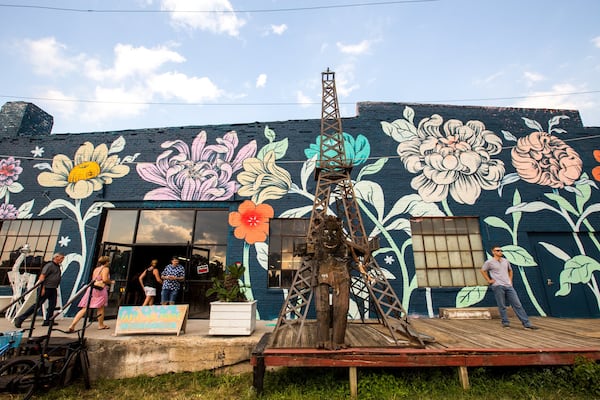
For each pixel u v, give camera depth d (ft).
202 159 32.60
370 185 31.27
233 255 29.45
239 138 33.19
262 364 14.79
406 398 13.87
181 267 26.86
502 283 22.27
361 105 34.12
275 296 28.17
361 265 17.84
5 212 31.55
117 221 31.45
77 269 29.43
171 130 33.78
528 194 31.07
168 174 32.22
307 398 14.12
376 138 32.86
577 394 13.64
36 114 38.50
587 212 30.55
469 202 30.86
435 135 32.99
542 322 24.21
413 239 30.27
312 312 27.81
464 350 14.87
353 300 27.50
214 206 31.30
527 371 15.46
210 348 18.37
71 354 16.90
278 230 30.50
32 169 32.86
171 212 31.60
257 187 31.42
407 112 33.83
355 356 14.75
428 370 15.88
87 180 32.19
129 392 15.96
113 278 29.14
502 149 32.58
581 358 14.47
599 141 33.12
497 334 19.10
